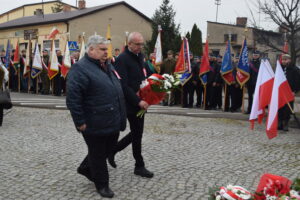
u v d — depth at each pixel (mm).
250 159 6555
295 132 9469
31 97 16281
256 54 12398
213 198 3480
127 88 5070
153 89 5113
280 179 3463
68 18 31031
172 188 4918
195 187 4977
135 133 5281
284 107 9438
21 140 7555
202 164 6117
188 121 10547
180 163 6133
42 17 36125
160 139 7957
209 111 13141
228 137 8438
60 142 7457
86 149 6922
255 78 12164
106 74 4582
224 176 5504
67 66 17062
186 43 13680
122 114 4656
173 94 14820
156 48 14422
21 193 4609
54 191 4699
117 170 5645
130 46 5168
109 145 4762
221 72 13016
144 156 6516
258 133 9055
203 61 13453
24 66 19125
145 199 4508
